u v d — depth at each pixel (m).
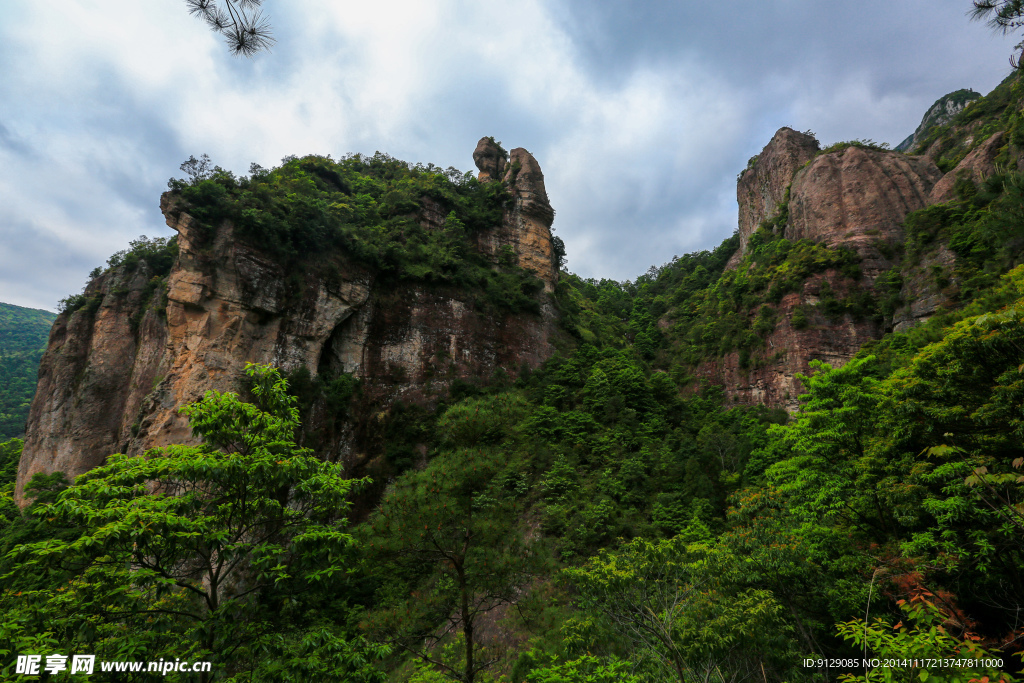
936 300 42.59
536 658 13.40
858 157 64.81
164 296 41.00
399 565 10.09
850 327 51.62
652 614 12.51
